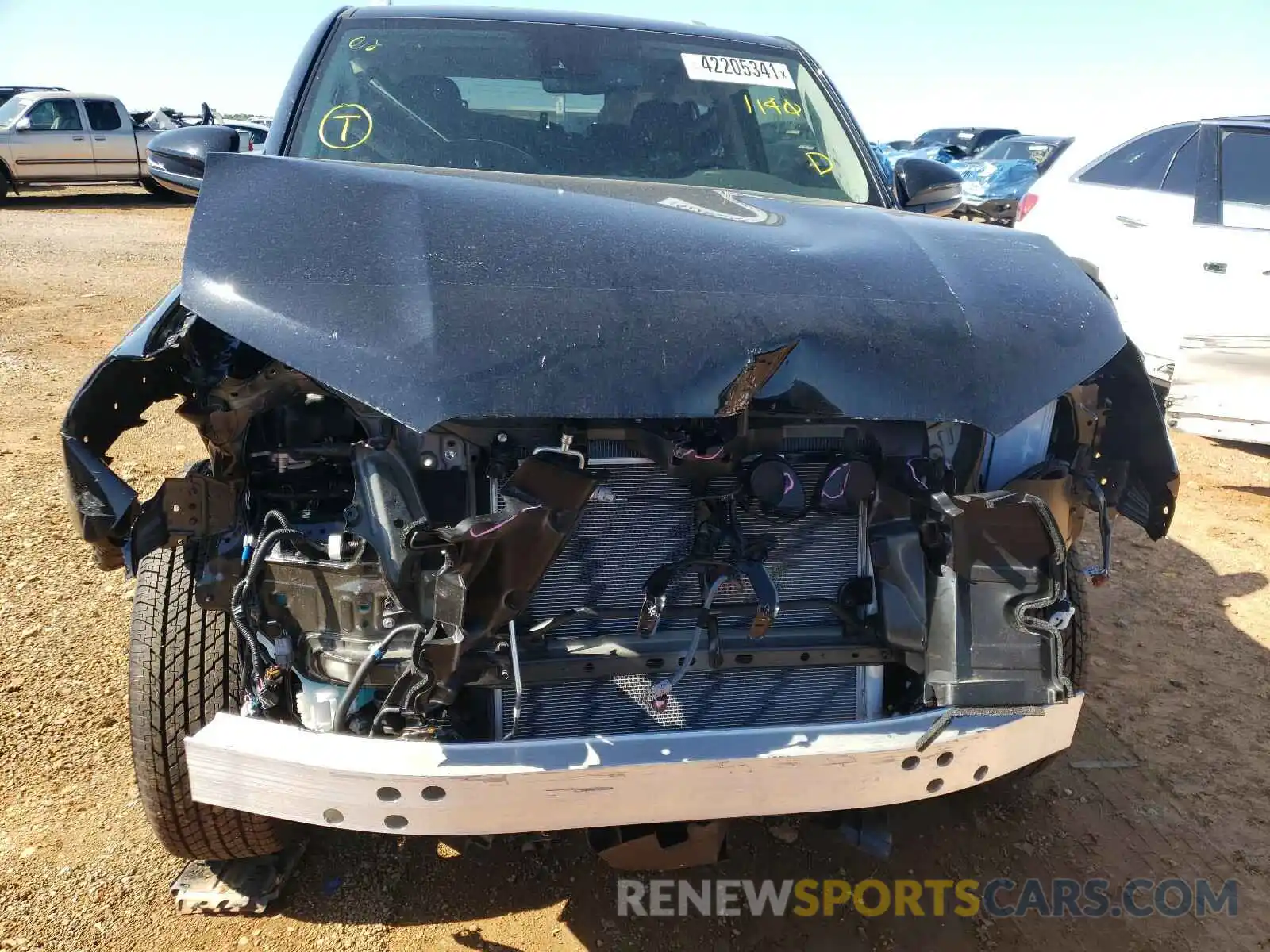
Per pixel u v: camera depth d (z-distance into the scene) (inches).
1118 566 198.5
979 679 82.8
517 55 137.2
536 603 85.2
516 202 91.8
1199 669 158.2
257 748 75.9
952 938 102.0
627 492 85.1
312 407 94.0
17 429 233.6
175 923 98.0
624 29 144.6
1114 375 105.0
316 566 80.7
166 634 90.8
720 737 77.8
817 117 146.9
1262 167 243.1
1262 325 232.1
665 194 109.5
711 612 87.7
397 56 132.2
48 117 717.3
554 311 78.6
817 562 91.5
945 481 91.6
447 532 71.5
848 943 100.7
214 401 85.7
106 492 81.1
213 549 88.0
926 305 87.7
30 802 111.1
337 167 94.0
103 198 802.8
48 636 143.9
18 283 410.3
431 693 76.1
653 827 87.0
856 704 92.8
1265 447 289.6
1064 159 301.7
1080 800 124.4
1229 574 196.2
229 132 118.9
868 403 81.7
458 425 80.9
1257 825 121.0
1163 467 107.3
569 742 75.7
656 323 79.6
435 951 96.9
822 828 116.0
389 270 80.0
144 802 93.6
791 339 81.0
